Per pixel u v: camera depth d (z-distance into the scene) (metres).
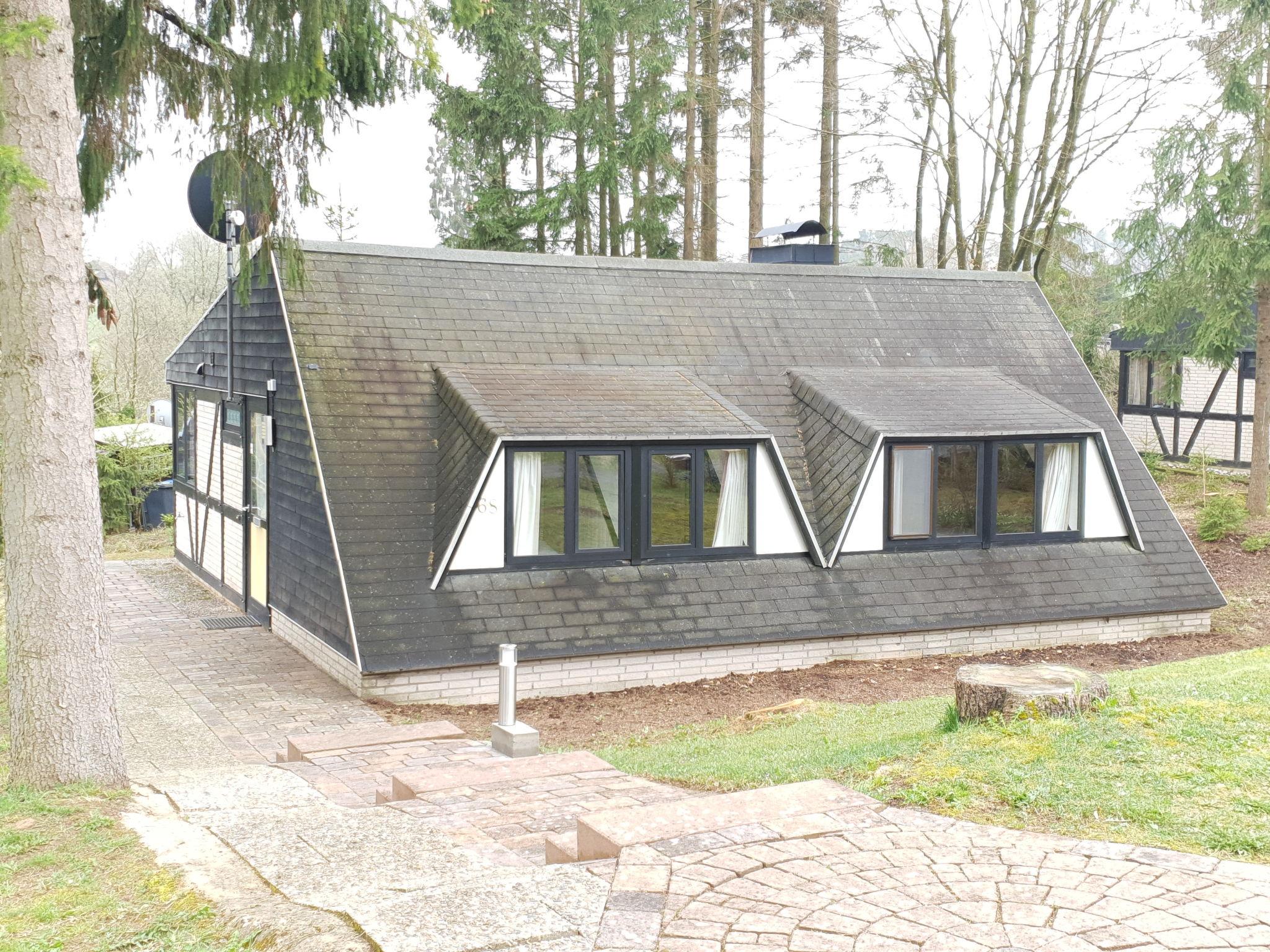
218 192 12.23
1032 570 16.34
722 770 8.76
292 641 15.73
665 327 17.48
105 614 8.08
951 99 26.84
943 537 16.23
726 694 13.75
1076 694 7.82
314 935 4.48
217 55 11.71
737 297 18.44
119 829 6.56
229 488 18.81
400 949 4.28
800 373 17.38
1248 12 22.64
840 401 16.39
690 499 14.95
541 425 14.03
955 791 6.14
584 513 14.44
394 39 12.54
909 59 26.81
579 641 13.62
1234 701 8.12
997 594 15.89
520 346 16.27
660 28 28.03
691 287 18.30
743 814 5.69
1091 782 6.17
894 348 18.56
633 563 14.66
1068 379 19.06
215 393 19.47
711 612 14.45
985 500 16.36
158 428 29.70
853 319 18.81
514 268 17.45
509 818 6.79
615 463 14.52
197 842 6.12
